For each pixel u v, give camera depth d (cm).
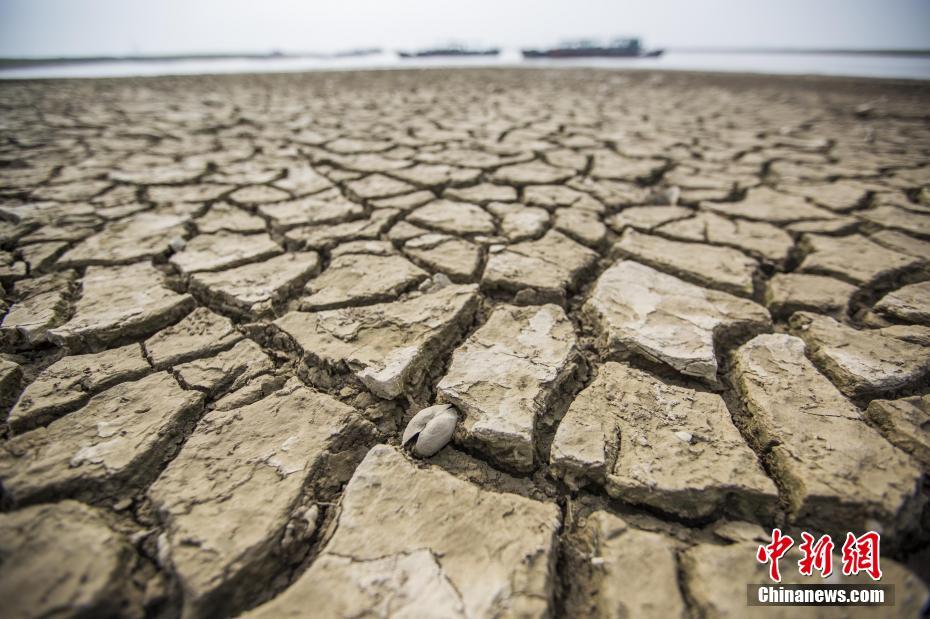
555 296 181
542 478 111
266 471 107
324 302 172
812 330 156
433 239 227
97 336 150
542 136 461
